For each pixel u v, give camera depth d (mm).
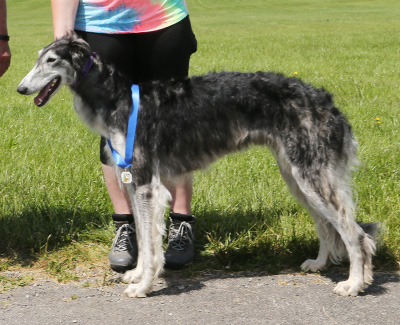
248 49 18953
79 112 3998
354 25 29719
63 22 4086
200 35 25812
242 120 3941
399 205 5012
